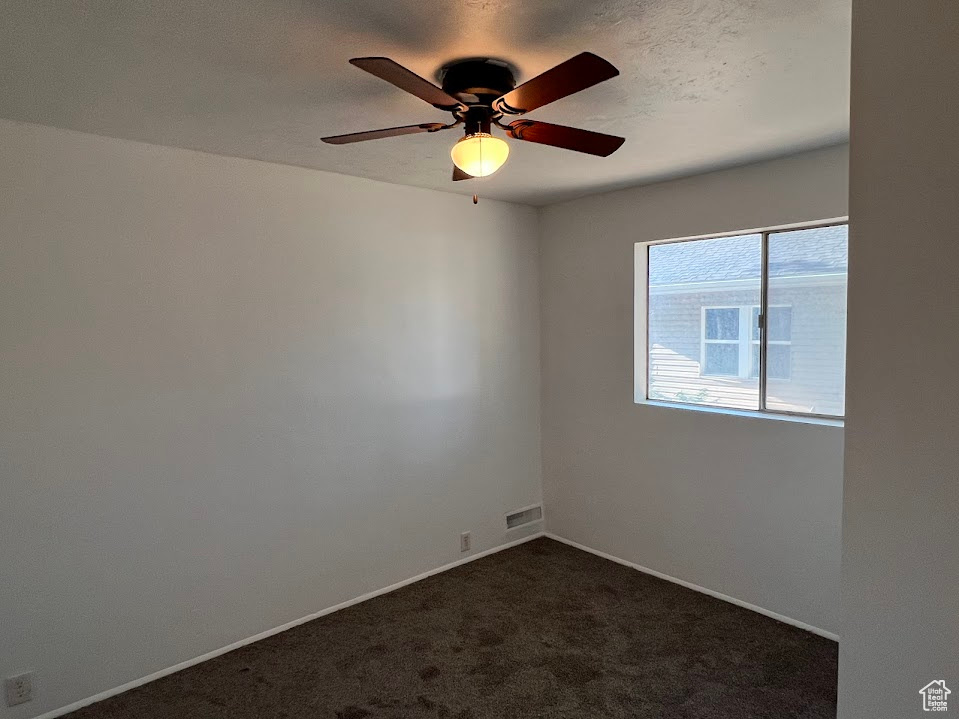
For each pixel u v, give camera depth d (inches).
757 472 131.4
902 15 48.9
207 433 116.9
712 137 108.7
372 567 142.8
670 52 73.4
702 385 145.6
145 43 69.0
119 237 105.5
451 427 157.1
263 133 102.7
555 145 83.0
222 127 99.5
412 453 149.3
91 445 104.1
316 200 129.8
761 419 130.1
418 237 147.9
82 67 75.4
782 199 123.5
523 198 162.2
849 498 54.4
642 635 124.0
